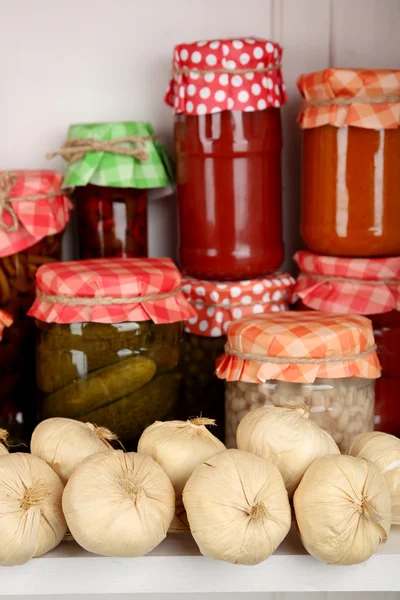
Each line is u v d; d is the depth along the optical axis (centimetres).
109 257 104
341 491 66
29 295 98
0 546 65
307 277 104
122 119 115
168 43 113
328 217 100
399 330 99
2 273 96
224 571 70
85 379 86
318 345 81
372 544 67
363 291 98
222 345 101
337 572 70
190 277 106
